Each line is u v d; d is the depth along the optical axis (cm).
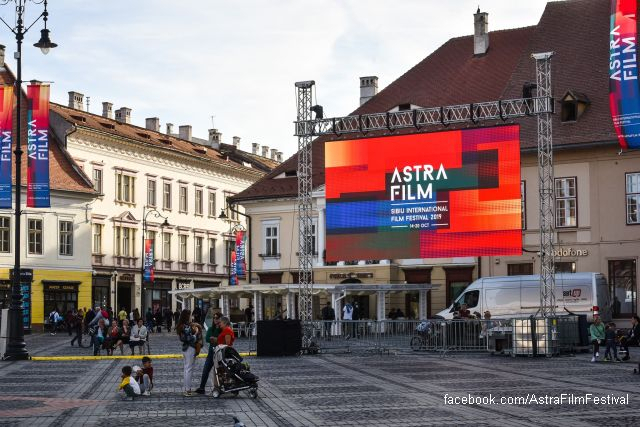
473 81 6300
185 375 2359
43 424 1862
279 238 6875
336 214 4394
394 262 6209
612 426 1711
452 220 4166
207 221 9531
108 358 3906
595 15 5919
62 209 7250
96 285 7812
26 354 3791
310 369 3164
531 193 5328
